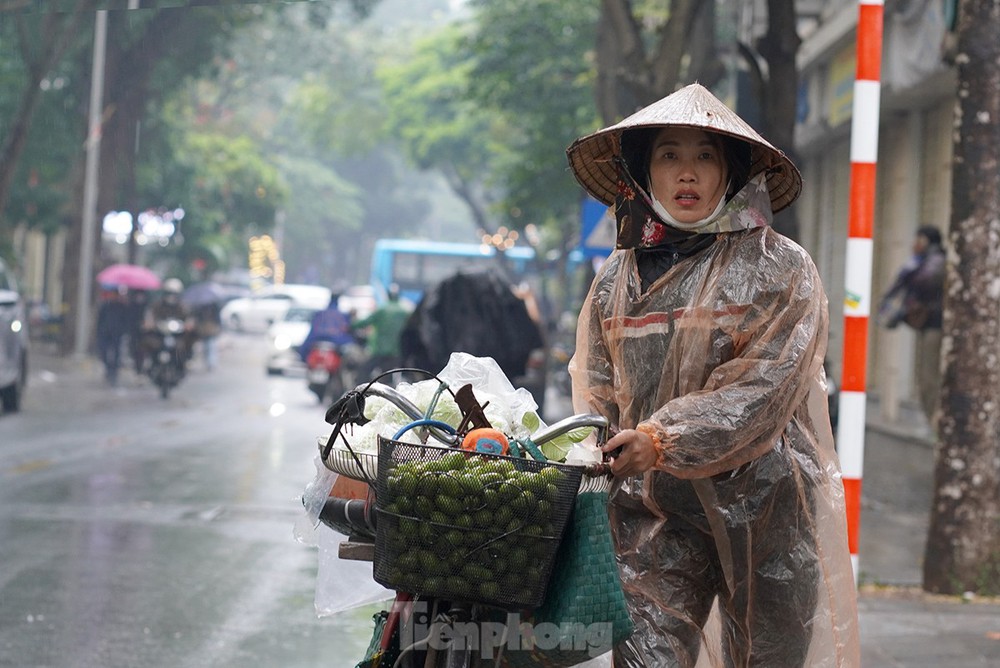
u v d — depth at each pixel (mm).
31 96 30594
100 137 47594
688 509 5473
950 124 27797
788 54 18906
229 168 70250
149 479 17484
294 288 84625
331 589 5449
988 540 11836
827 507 5527
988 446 11844
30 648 8977
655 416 5113
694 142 5477
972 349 11812
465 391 4895
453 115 78688
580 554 4645
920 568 13344
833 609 5508
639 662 5438
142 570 11664
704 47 24250
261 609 10367
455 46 46281
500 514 4473
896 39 25547
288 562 12234
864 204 9664
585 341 5824
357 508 5043
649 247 5551
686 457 5055
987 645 9703
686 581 5578
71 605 10258
